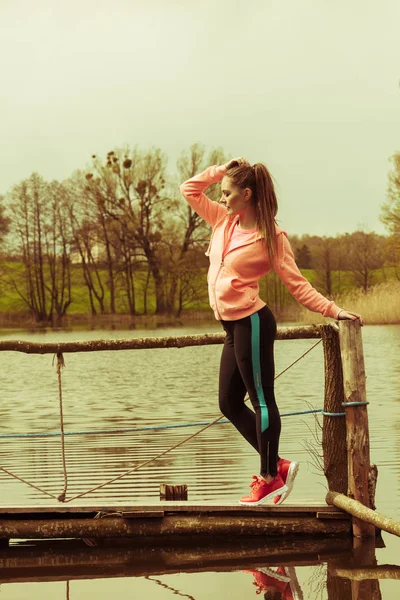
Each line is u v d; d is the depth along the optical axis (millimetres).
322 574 4223
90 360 22594
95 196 55438
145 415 11055
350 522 5023
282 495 5008
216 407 11727
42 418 11078
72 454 7980
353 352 5051
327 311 4895
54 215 58219
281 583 4070
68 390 14852
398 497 5727
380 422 9500
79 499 5941
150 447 8312
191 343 5266
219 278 4758
